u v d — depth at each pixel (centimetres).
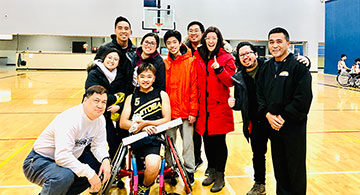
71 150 184
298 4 1638
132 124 230
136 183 204
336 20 1502
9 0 1470
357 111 643
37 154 189
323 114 612
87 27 1521
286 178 207
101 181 200
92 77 243
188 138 262
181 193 252
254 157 245
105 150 208
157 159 213
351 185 269
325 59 1623
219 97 250
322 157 348
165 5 1521
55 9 1497
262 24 1614
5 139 416
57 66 1730
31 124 502
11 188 259
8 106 657
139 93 241
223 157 258
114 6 1521
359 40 1331
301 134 195
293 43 1677
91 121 191
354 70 1071
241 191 258
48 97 788
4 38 1780
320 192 253
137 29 1537
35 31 1494
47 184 177
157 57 257
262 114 221
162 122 234
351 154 360
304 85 186
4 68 1811
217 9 1569
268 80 206
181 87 255
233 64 253
